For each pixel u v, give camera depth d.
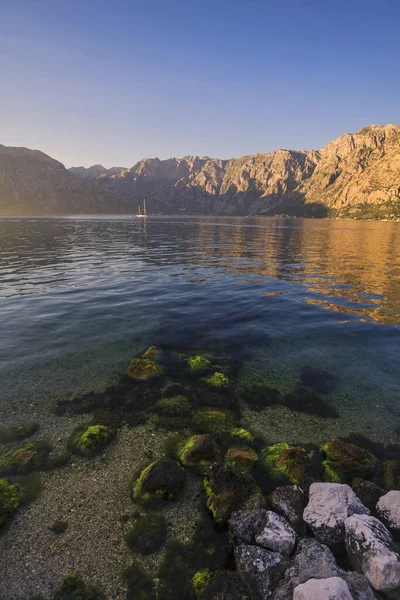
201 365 13.59
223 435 9.54
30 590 5.43
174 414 10.52
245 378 12.90
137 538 6.40
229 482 7.46
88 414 10.41
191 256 46.25
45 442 9.04
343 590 4.79
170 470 7.68
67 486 7.60
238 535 6.32
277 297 24.14
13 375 12.54
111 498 7.31
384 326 18.38
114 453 8.71
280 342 16.22
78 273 32.06
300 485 7.66
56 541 6.28
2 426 9.64
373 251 53.44
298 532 6.44
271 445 9.24
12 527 6.54
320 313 20.56
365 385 12.42
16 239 67.12
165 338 16.47
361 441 9.52
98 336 16.48
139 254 47.56
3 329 17.05
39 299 22.67
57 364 13.53
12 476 7.85
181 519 6.89
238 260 42.75
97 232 92.12
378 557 5.43
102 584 5.56
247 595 5.30
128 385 12.19
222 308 21.34
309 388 12.23
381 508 6.75
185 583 5.64
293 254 49.41
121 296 23.81
